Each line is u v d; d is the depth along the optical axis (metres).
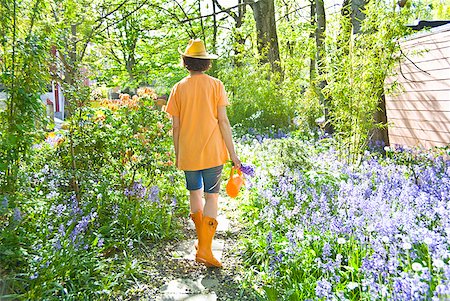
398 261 3.09
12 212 3.65
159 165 5.67
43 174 4.91
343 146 7.38
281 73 14.09
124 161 5.56
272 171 6.41
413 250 3.42
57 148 5.35
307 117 12.50
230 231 5.11
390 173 6.09
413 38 9.88
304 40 16.67
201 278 3.90
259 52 14.68
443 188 4.98
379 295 2.91
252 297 3.52
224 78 13.86
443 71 9.20
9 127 3.91
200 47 4.09
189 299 3.52
